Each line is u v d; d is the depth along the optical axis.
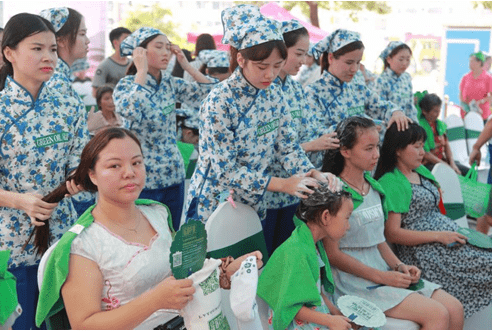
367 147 2.69
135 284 1.75
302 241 2.26
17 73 2.36
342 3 9.41
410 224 3.11
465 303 2.98
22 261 2.43
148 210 1.97
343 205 2.29
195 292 1.74
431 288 2.67
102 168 1.76
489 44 9.62
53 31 2.37
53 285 1.70
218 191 2.61
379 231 2.80
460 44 9.79
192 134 4.53
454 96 9.95
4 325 1.73
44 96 2.43
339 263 2.64
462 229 3.11
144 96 3.60
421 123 5.21
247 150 2.62
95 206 1.86
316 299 2.14
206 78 4.10
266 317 2.28
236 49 2.55
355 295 2.62
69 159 2.53
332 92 3.53
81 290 1.69
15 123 2.36
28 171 2.40
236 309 1.80
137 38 3.69
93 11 7.62
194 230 1.74
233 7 2.54
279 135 2.75
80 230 1.73
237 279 1.83
